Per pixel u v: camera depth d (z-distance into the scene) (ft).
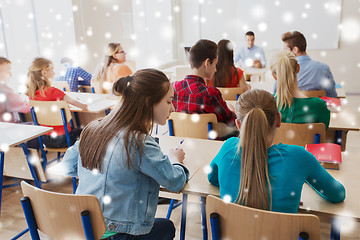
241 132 3.91
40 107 8.80
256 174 3.80
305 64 9.14
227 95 9.20
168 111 4.26
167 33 20.92
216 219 3.75
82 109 9.23
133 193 4.09
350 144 12.28
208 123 6.90
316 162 3.95
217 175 4.48
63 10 12.77
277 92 6.32
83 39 13.43
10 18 11.88
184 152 5.67
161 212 7.90
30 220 4.44
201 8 20.47
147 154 4.00
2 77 8.75
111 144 4.03
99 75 12.26
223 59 9.32
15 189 9.19
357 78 18.97
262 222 3.55
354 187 4.44
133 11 18.26
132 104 4.03
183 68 12.85
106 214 4.11
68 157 4.68
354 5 18.01
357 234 6.83
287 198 3.78
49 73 9.13
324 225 7.07
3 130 7.24
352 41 18.53
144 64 19.31
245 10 19.74
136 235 4.20
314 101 6.19
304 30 19.06
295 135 6.18
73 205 3.99
